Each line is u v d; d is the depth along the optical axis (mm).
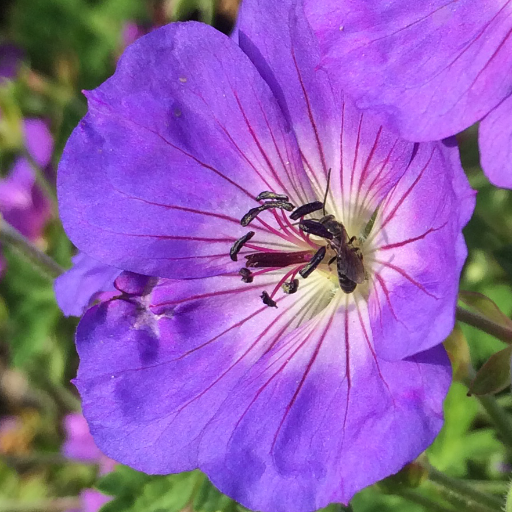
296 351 60
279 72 61
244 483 54
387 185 60
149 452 59
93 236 60
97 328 61
